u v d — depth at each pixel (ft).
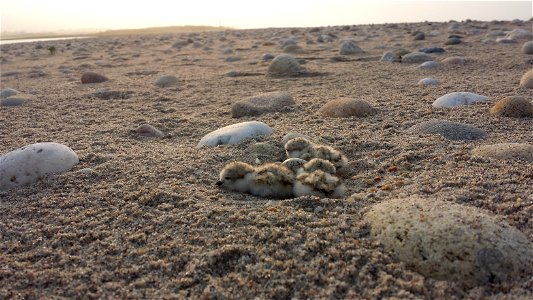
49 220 1.06
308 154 1.35
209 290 0.78
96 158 1.48
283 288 0.77
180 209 1.08
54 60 5.62
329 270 0.81
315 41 6.37
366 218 0.95
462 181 1.11
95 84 3.36
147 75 3.79
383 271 0.79
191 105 2.45
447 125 1.56
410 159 1.32
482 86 2.44
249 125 1.65
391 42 5.74
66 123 2.11
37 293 0.80
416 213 0.87
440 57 3.91
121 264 0.87
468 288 0.74
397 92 2.45
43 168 1.33
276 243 0.90
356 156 1.41
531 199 0.99
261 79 3.25
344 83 2.88
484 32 6.31
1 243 0.97
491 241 0.78
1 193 1.24
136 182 1.26
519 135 1.50
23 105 2.57
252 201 1.13
